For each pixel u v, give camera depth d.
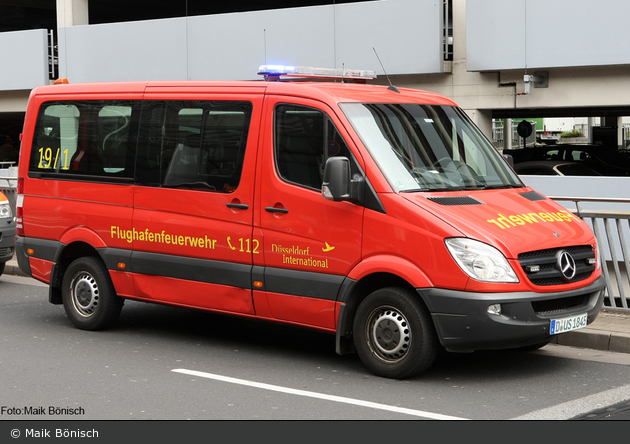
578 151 15.02
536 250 6.39
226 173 7.49
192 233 7.69
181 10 26.72
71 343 8.06
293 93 7.18
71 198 8.65
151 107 8.12
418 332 6.46
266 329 8.80
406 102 7.45
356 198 6.64
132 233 8.15
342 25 15.04
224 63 16.58
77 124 8.70
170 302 7.94
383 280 6.86
